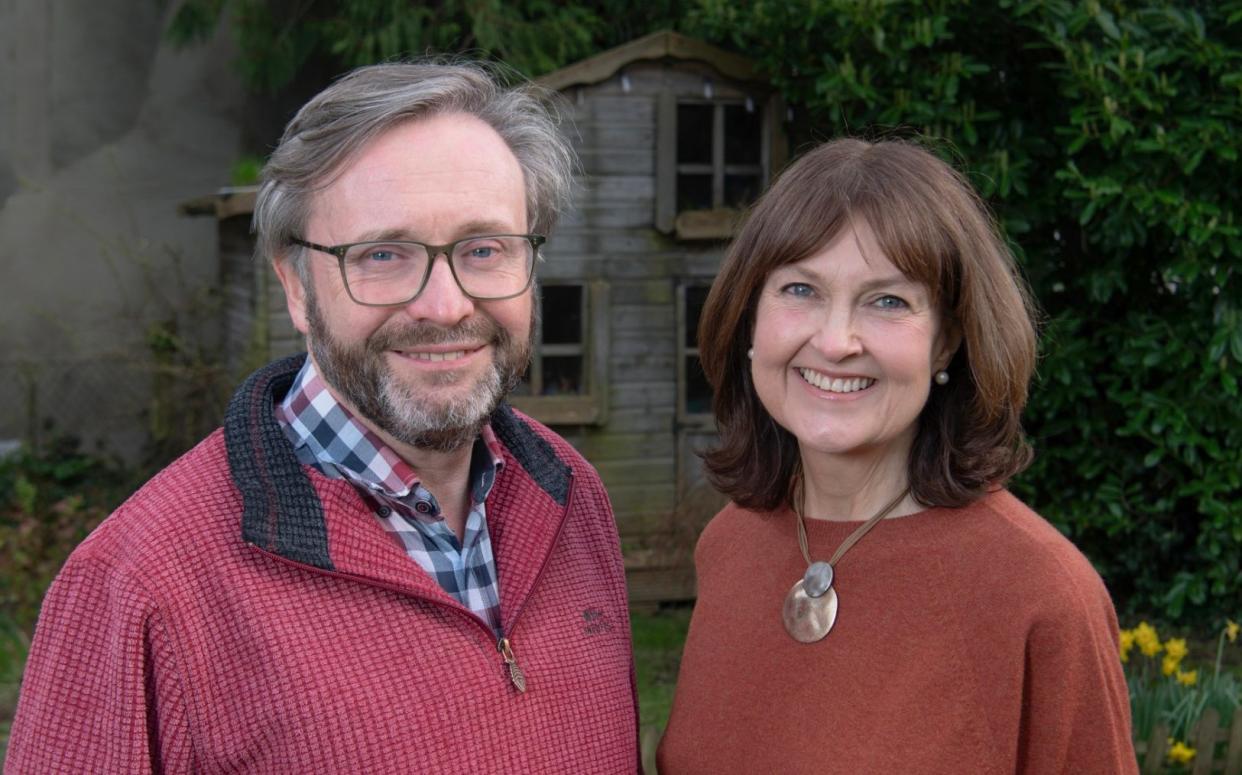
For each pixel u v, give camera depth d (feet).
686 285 17.85
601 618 6.04
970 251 5.28
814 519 5.86
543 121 5.90
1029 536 5.27
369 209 5.25
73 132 27.20
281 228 5.54
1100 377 15.57
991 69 15.23
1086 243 15.65
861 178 5.24
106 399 25.59
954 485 5.41
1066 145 14.79
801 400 5.49
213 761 5.02
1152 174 14.19
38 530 19.81
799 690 5.60
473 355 5.44
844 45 15.25
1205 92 14.32
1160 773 10.92
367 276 5.30
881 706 5.34
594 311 17.56
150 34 27.68
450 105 5.44
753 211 5.70
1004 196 14.32
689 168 17.71
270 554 5.06
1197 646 15.83
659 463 17.97
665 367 17.90
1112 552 16.76
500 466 5.98
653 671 15.39
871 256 5.18
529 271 5.63
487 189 5.38
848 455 5.63
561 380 17.89
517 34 22.71
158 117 27.61
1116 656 5.35
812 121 17.17
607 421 17.79
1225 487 14.97
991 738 5.16
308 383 5.72
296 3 25.75
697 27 21.07
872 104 15.28
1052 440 16.35
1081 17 13.85
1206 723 10.82
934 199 5.24
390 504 5.56
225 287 22.53
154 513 5.14
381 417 5.38
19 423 25.23
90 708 4.99
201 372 20.36
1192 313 14.84
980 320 5.29
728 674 5.91
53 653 5.06
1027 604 5.12
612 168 17.46
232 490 5.26
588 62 16.98
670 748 6.12
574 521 6.30
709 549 6.40
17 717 5.15
